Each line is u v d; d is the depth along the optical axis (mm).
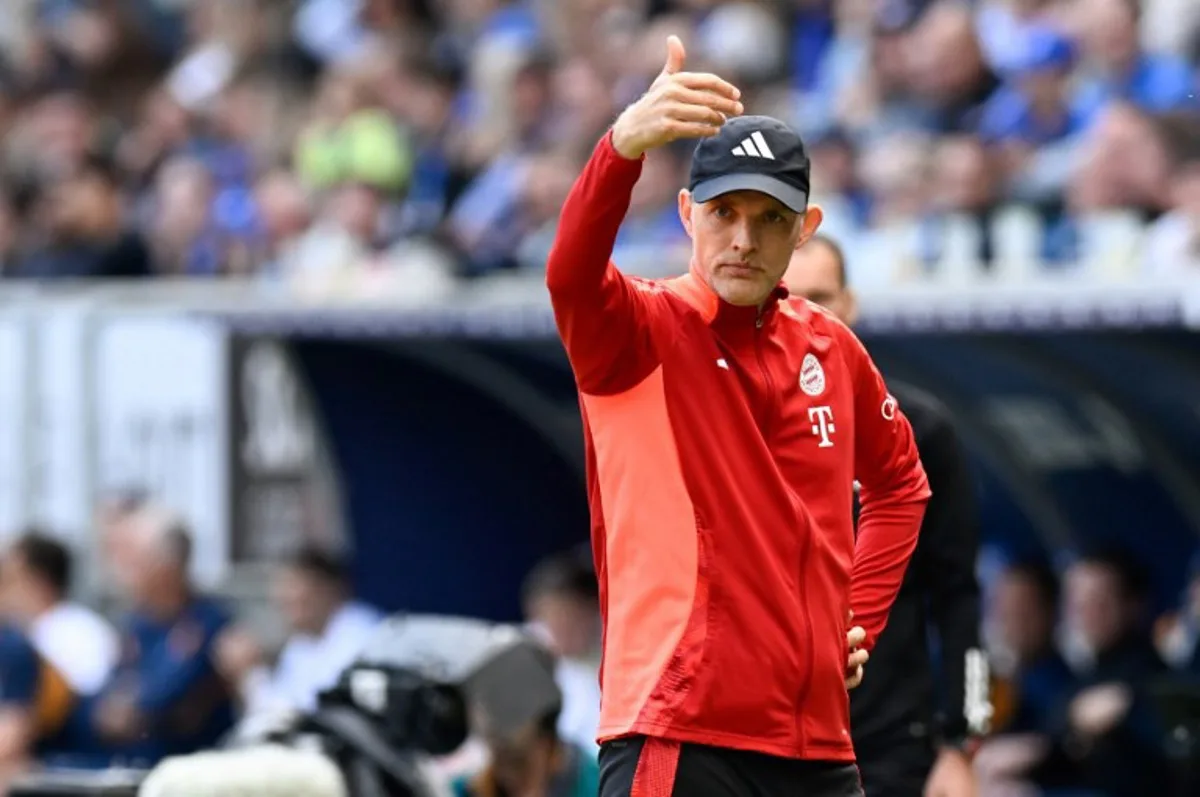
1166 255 27344
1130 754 26656
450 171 39969
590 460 13344
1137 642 28016
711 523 12828
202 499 34344
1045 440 30234
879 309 26688
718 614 12781
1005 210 29672
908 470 14594
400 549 36125
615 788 12930
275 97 48969
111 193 45125
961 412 30250
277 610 34344
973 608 18094
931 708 18219
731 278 12742
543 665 18484
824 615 13070
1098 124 29688
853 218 33062
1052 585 29484
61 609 32969
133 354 35062
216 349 34156
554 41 42969
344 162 41188
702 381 12930
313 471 35250
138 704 31891
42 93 55719
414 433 35875
